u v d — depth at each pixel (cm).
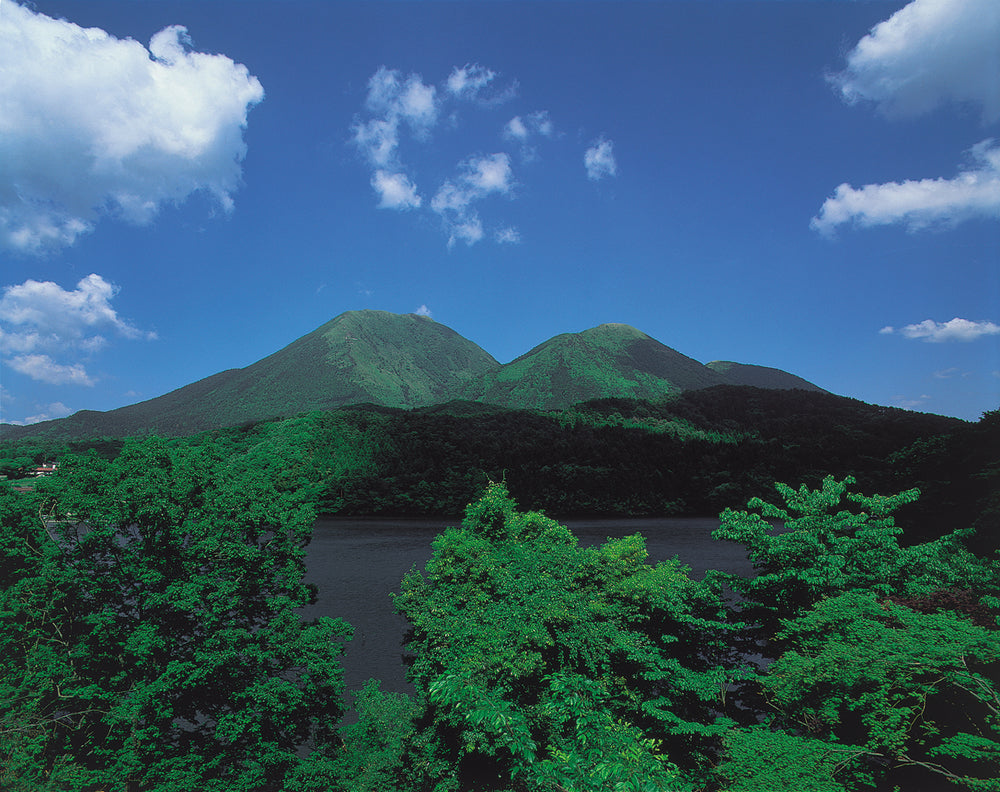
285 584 2448
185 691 2231
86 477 2317
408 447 15762
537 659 1650
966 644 1201
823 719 1402
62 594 2117
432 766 1862
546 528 2584
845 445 14262
